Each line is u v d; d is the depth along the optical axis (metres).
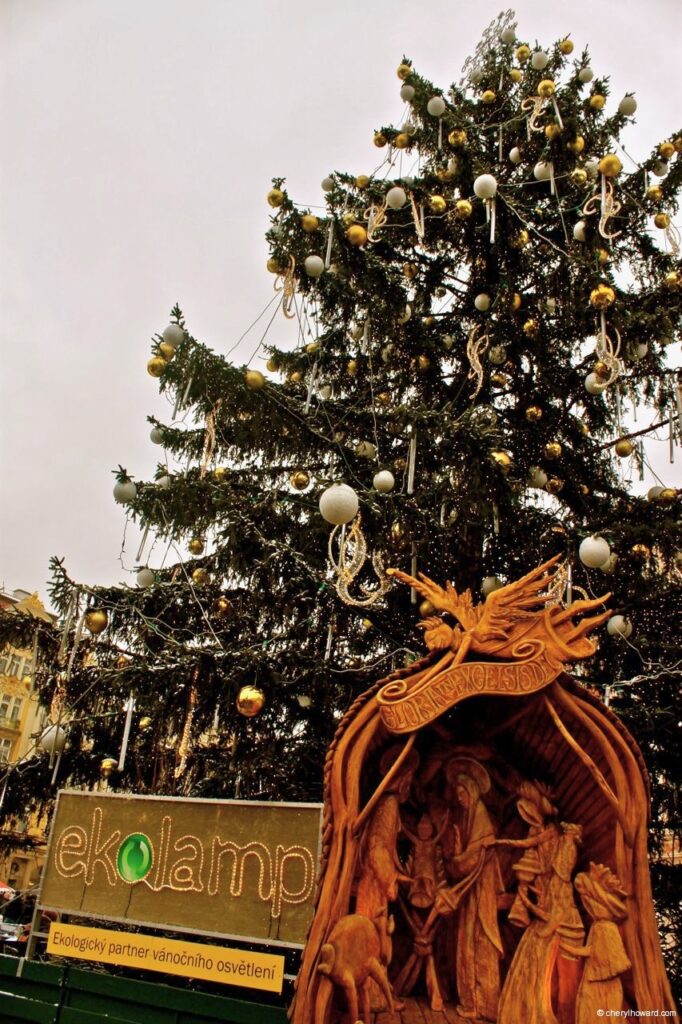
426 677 3.89
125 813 5.16
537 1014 3.38
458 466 5.81
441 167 7.79
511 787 4.07
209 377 5.86
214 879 4.70
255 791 6.79
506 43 9.02
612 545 6.06
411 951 3.85
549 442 7.05
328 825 3.70
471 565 6.85
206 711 6.58
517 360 7.43
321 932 3.51
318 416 6.98
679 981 5.83
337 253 6.36
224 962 4.52
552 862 3.77
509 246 7.21
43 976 5.10
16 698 23.84
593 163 7.14
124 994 4.86
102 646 7.57
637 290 7.66
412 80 7.54
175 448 7.48
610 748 3.73
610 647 6.49
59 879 5.20
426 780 4.12
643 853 3.59
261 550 6.69
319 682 6.36
